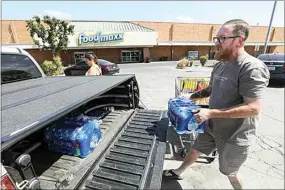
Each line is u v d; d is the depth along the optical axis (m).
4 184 0.93
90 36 24.58
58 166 1.62
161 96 7.29
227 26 1.73
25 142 1.69
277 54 8.59
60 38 18.72
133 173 1.57
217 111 1.79
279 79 7.96
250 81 1.63
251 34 34.31
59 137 1.78
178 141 3.33
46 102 1.65
